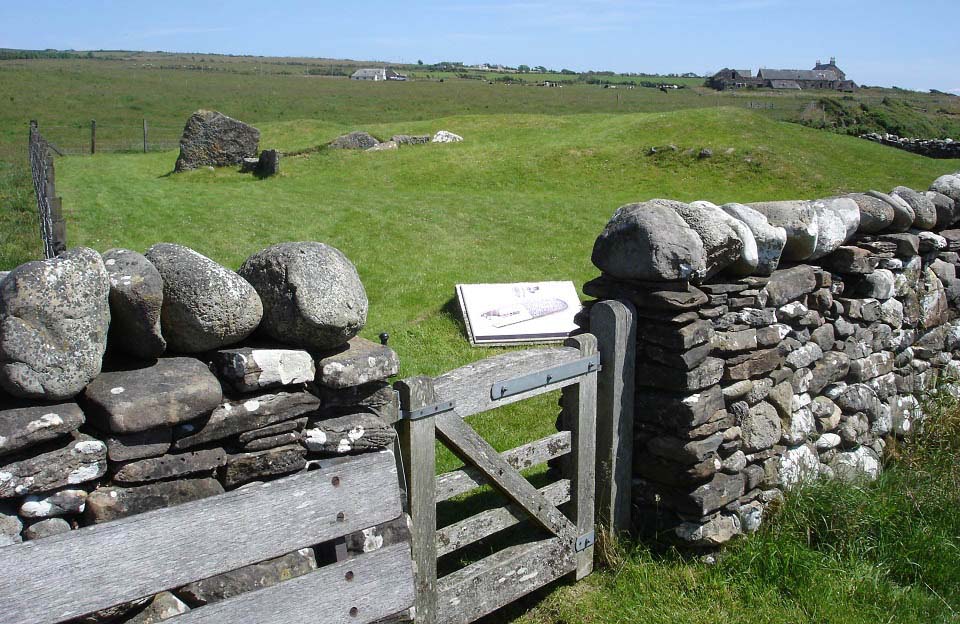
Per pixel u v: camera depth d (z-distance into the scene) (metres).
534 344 8.05
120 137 32.25
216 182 16.73
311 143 21.67
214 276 2.76
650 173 17.06
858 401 5.58
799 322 5.04
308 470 2.94
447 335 8.17
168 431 2.63
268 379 2.82
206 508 2.60
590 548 4.36
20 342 2.35
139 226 11.98
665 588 4.21
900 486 5.27
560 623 4.02
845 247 5.50
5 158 23.61
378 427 3.13
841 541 4.63
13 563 2.28
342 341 3.04
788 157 17.50
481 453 3.75
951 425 6.05
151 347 2.72
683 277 4.13
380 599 3.02
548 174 17.11
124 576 2.46
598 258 4.39
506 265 10.51
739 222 4.47
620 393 4.36
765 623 4.00
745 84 81.88
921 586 4.47
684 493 4.39
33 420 2.35
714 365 4.35
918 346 6.35
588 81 94.94
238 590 2.74
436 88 70.94
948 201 6.46
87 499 2.50
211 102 50.81
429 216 12.90
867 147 19.28
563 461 4.49
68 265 2.46
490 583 3.81
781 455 4.92
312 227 12.13
